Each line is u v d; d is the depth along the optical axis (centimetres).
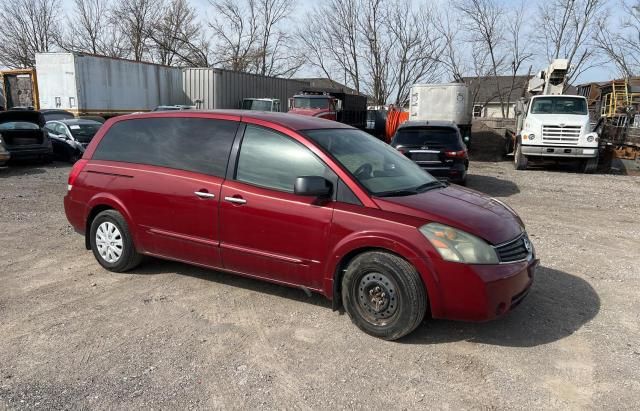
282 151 436
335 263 399
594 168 1549
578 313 445
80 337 388
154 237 495
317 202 407
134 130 524
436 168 1023
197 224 465
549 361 362
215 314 433
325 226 401
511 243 389
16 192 1025
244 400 311
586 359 365
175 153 489
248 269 448
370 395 318
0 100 2275
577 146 1507
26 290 482
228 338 390
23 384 324
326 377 337
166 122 505
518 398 317
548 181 1344
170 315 430
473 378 339
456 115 2170
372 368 349
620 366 355
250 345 379
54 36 4409
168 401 308
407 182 444
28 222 758
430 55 3572
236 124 465
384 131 2953
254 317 428
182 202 470
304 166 423
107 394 314
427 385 330
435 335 399
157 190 485
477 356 368
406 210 385
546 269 565
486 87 4784
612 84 2297
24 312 432
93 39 4416
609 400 315
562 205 978
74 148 1499
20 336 389
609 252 638
